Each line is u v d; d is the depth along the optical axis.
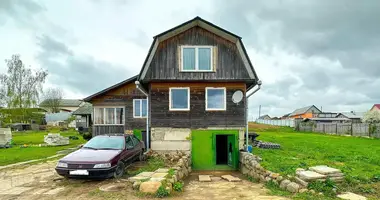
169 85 13.12
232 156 12.97
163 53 13.22
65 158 8.68
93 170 8.20
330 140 24.92
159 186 7.06
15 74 46.28
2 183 8.53
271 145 16.50
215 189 8.16
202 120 13.01
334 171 7.59
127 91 20.50
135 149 11.06
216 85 13.20
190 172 11.94
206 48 13.36
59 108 69.50
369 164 10.77
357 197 6.52
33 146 20.23
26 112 47.28
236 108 13.12
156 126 12.92
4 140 20.20
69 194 7.17
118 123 20.45
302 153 13.99
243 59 13.21
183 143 12.88
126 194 7.07
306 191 6.95
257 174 9.66
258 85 13.07
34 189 7.74
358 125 33.84
